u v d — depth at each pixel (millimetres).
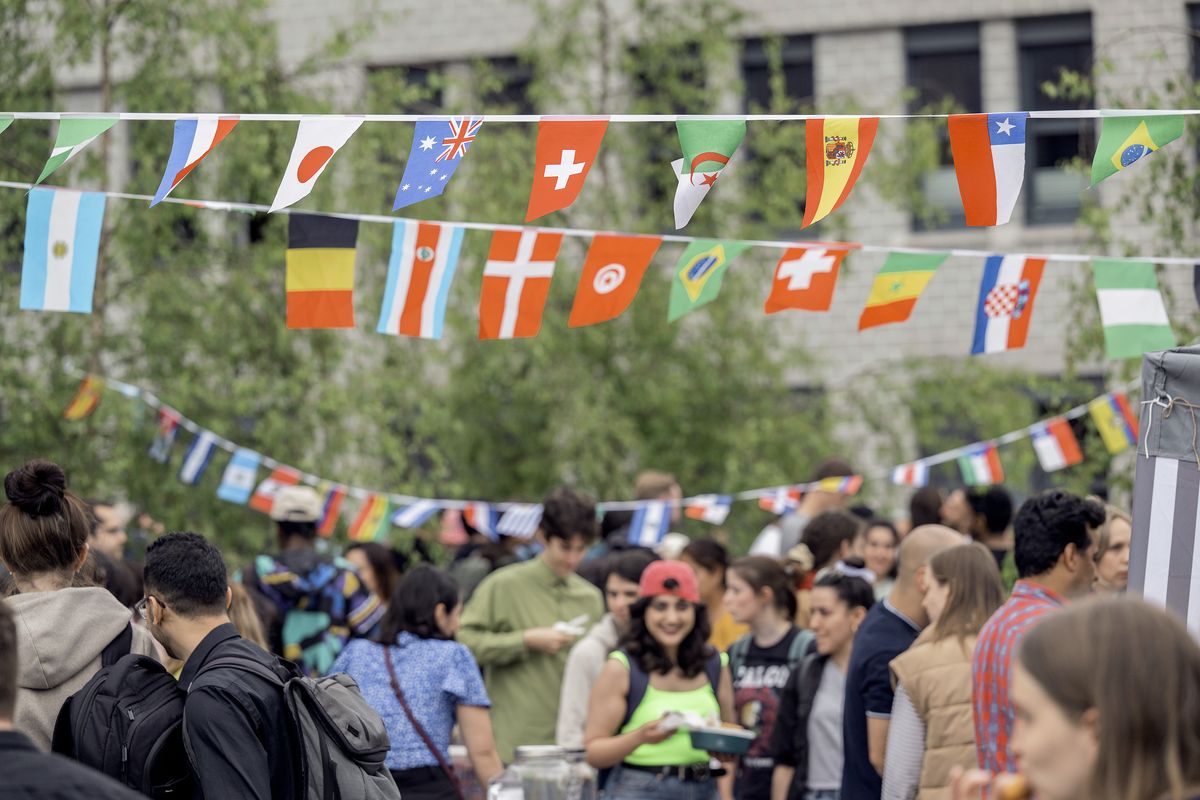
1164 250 29266
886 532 24219
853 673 16094
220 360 34000
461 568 29688
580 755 17016
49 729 12023
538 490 41125
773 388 43469
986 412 41812
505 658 21078
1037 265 17328
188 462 28828
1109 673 6492
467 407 41812
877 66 50656
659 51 43406
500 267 16562
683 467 41781
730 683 19359
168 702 11727
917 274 17141
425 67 50906
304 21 51875
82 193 15680
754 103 49656
